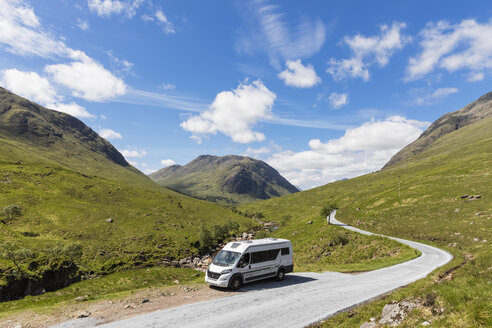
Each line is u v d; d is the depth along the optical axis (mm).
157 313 14547
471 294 10070
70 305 16531
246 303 16078
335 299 16766
